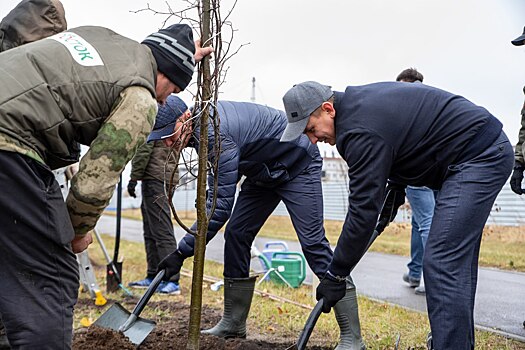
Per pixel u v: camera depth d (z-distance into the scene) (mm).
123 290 5949
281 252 7086
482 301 6293
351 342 3855
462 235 2855
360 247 3021
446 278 2811
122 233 17984
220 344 3793
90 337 3467
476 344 4078
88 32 2572
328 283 3186
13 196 2250
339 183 20328
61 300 2377
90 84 2359
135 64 2496
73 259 2473
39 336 2273
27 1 2979
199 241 3023
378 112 2895
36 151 2311
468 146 2939
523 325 4988
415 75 5586
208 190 3641
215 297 5961
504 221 14594
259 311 5152
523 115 4781
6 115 2213
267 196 4176
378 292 6734
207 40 2875
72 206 2420
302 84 3117
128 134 2371
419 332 4316
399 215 18406
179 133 3338
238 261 4203
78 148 2662
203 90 2904
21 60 2330
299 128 3082
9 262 2297
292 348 3182
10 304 2277
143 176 6039
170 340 3834
